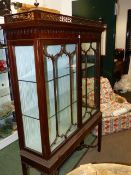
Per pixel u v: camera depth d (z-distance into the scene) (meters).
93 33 1.62
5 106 2.49
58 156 1.28
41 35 1.01
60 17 1.17
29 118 1.29
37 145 1.31
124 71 4.76
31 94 1.21
